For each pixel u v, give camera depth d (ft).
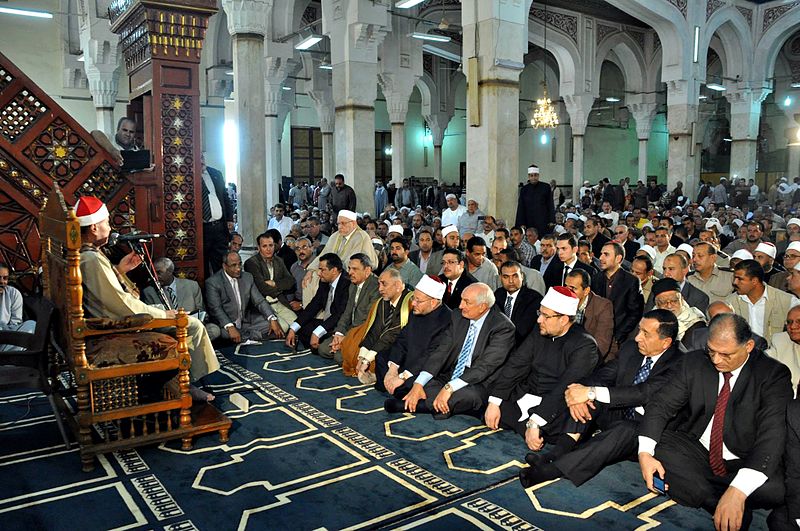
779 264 20.88
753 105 53.88
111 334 10.61
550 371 11.55
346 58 34.14
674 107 47.50
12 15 46.34
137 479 9.75
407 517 8.63
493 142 29.53
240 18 28.50
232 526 8.36
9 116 15.08
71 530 8.26
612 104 83.76
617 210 53.36
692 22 46.62
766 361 8.80
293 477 9.84
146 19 16.31
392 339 14.47
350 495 9.25
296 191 60.44
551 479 9.72
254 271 19.81
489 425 11.84
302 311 18.34
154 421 11.35
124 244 15.38
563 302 11.25
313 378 15.28
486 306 12.50
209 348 12.57
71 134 15.75
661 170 91.76
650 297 14.83
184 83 17.01
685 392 9.28
